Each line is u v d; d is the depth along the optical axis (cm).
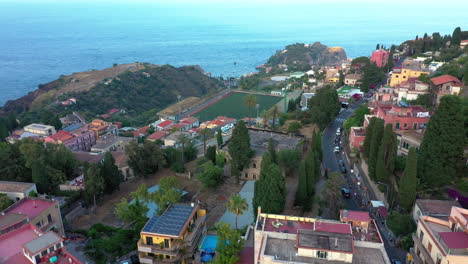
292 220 5806
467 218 5278
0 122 17050
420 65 18338
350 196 9000
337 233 4959
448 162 7569
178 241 6638
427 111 10750
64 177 9962
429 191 7738
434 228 5619
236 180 10181
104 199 9775
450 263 4803
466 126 8550
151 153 10856
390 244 7038
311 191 8525
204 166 10150
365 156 10000
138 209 7875
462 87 11719
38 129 16775
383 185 8588
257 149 10781
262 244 5041
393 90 15125
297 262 4678
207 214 8688
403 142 9525
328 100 13825
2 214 6738
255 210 7875
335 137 13312
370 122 9875
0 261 5441
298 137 12119
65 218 8388
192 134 17812
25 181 9781
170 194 7819
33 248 5388
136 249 7181
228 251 6075
